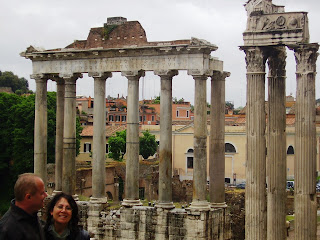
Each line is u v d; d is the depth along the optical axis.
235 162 107.19
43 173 57.28
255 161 32.97
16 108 90.25
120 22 54.31
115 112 169.50
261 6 32.97
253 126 33.03
